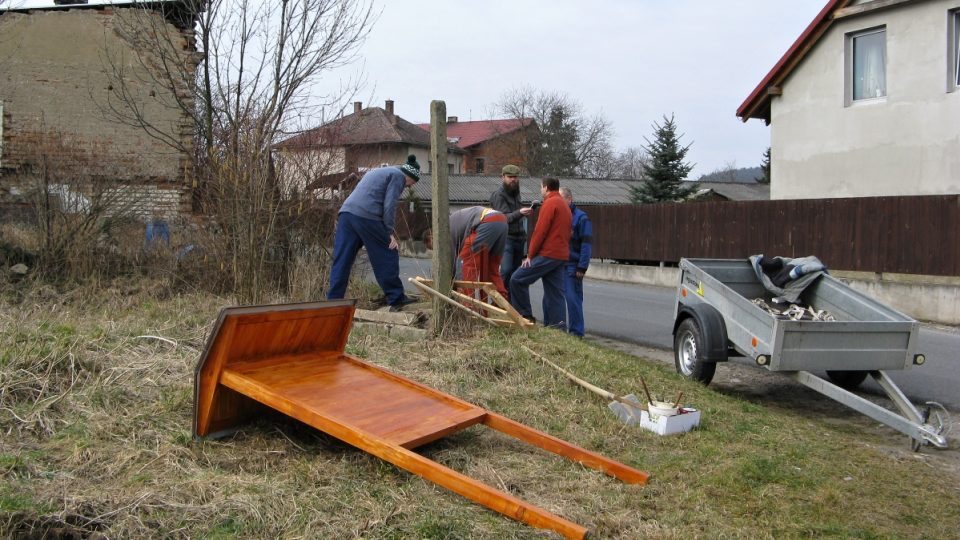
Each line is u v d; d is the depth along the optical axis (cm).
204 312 813
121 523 361
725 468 505
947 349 1053
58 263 924
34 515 358
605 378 693
